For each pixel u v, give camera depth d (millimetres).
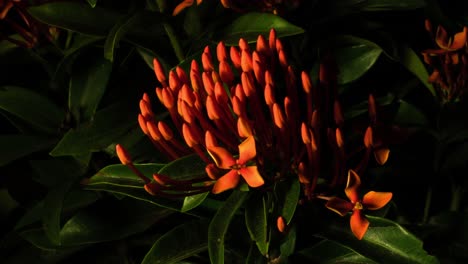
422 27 758
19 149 706
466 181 762
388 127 668
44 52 727
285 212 616
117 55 727
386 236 637
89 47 710
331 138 634
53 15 681
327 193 658
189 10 696
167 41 698
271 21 667
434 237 730
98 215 688
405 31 757
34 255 735
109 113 685
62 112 723
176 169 628
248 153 600
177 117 631
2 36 711
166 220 728
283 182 629
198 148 618
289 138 620
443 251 728
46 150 742
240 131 604
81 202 731
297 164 633
